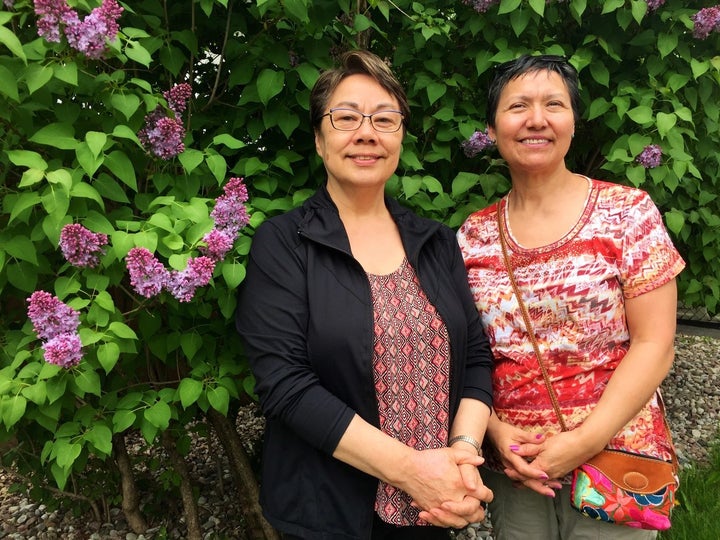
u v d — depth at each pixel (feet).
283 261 5.17
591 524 5.55
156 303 6.27
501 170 9.07
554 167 5.59
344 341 4.88
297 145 7.69
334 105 5.36
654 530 5.46
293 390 4.80
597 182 5.63
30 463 8.61
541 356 5.50
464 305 5.72
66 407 5.98
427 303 5.30
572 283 5.31
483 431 5.37
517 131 5.49
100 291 5.30
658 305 5.19
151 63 7.23
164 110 5.95
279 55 6.69
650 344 5.22
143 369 7.66
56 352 4.78
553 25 8.46
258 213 6.05
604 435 5.13
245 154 7.58
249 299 5.24
